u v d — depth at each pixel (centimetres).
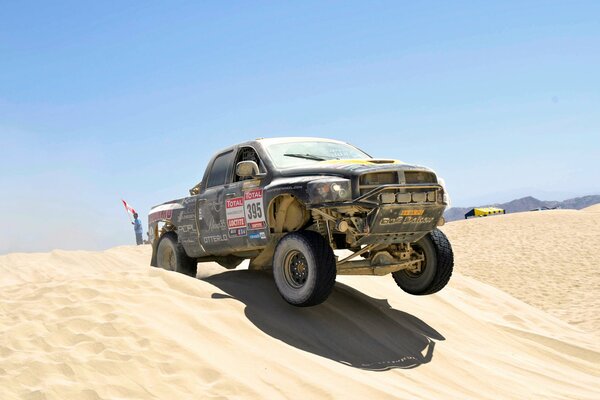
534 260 2416
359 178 661
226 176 832
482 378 677
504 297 1230
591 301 1697
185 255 908
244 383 497
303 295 671
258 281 794
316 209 678
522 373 741
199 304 652
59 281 714
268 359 556
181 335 567
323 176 691
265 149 786
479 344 821
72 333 548
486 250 2733
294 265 702
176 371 502
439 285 776
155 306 617
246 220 768
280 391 504
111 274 723
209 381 498
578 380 765
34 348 524
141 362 505
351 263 735
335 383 538
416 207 676
